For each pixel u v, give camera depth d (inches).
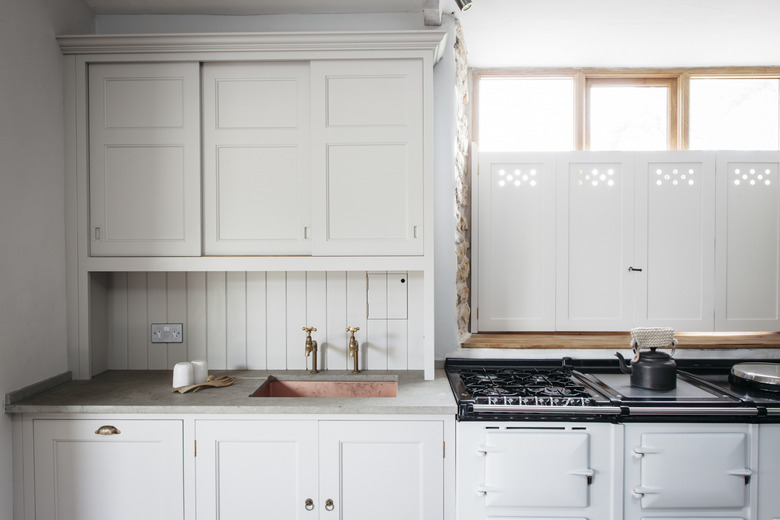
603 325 97.0
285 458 66.9
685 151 95.7
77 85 77.2
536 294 97.6
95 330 82.8
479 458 65.5
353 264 76.7
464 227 94.5
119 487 67.2
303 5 84.7
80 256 78.5
